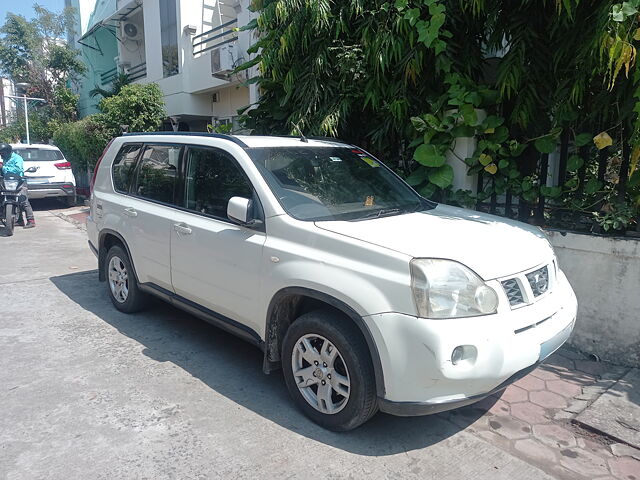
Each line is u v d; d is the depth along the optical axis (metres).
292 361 3.23
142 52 18.98
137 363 4.02
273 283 3.21
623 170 4.08
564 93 4.29
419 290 2.62
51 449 2.88
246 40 11.16
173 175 4.30
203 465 2.76
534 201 4.64
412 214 3.68
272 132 6.37
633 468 2.83
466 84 4.75
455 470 2.77
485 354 2.61
